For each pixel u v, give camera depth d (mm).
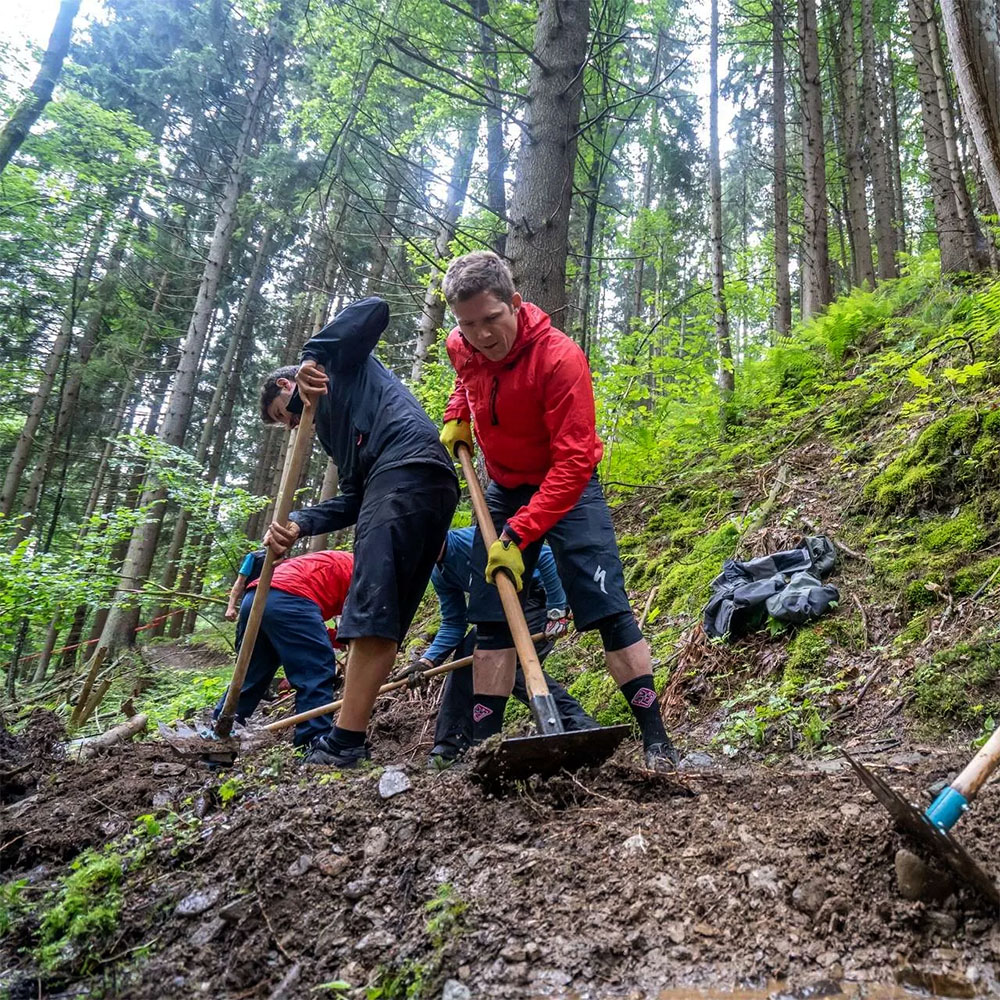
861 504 3838
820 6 12422
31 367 13758
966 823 1548
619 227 16359
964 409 3787
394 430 2611
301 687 3334
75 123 12141
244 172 14797
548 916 1423
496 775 1868
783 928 1326
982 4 2521
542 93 5215
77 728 4770
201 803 2180
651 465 6527
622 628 2422
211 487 7672
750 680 3184
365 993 1351
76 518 16422
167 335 16672
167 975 1535
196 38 15953
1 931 1813
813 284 9055
